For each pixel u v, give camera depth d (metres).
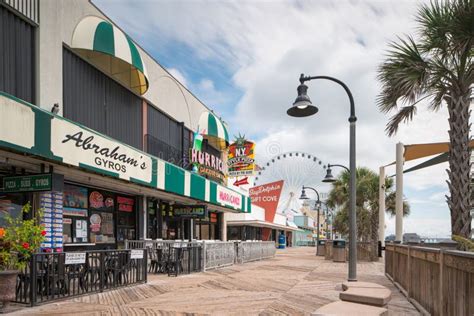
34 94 9.05
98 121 11.59
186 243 11.98
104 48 10.49
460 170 7.96
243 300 7.52
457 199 7.90
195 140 17.92
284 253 28.80
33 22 9.05
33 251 7.00
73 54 10.63
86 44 10.30
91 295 7.72
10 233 6.45
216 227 24.05
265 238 41.03
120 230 13.36
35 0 9.16
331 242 20.20
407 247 8.06
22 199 8.73
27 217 8.70
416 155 13.68
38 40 9.17
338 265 16.38
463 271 4.36
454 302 4.67
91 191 12.05
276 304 7.18
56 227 9.34
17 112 7.04
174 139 17.14
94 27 10.66
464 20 7.66
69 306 6.70
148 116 14.89
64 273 7.21
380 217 17.31
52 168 8.70
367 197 30.34
